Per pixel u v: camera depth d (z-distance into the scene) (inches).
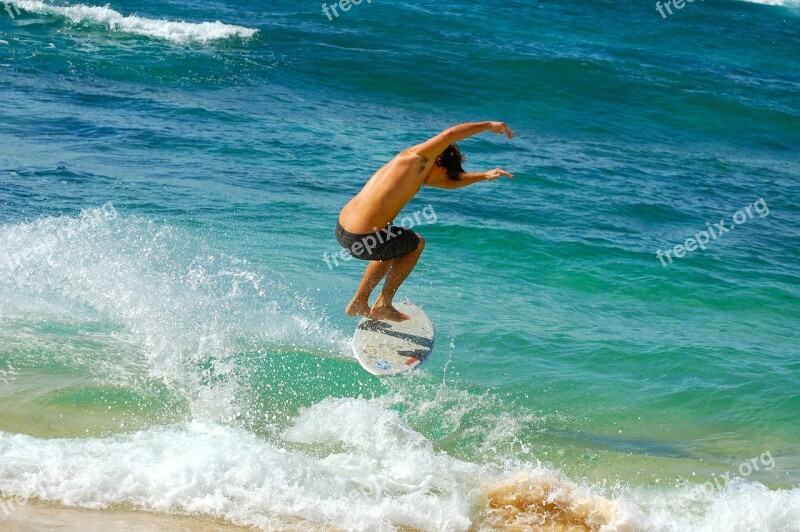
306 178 598.9
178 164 596.7
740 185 721.0
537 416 319.9
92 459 239.9
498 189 627.2
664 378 363.3
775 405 346.0
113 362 317.4
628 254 526.0
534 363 364.2
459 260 492.4
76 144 610.9
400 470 263.9
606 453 295.4
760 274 515.8
